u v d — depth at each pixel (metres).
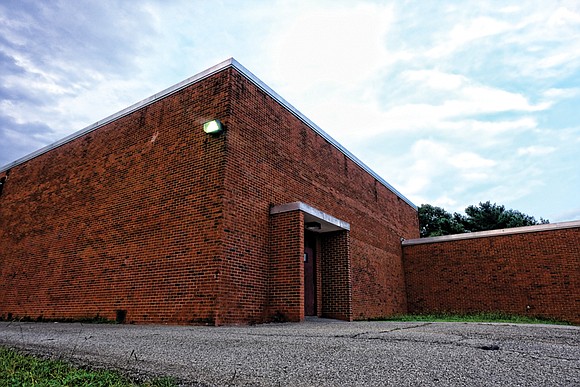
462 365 3.13
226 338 5.09
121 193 10.96
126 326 8.13
